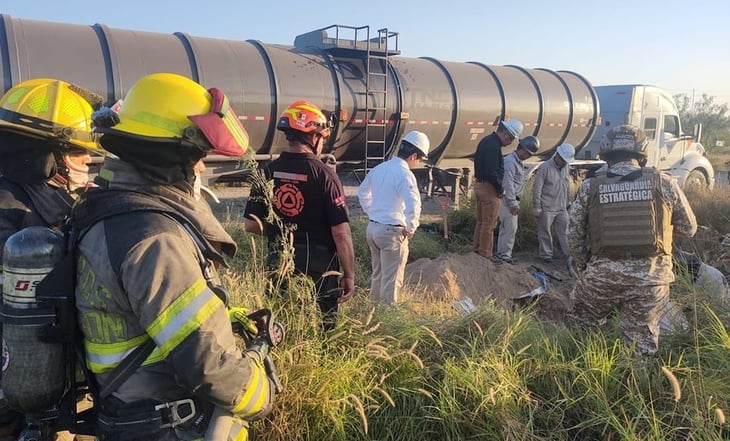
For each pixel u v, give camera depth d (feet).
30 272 5.08
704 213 29.94
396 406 9.70
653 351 12.19
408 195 16.61
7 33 24.82
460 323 12.27
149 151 5.15
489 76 41.34
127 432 5.06
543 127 44.19
